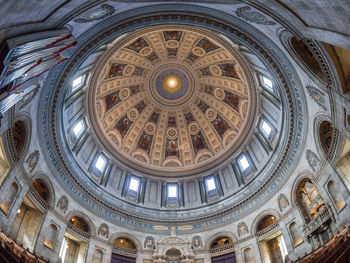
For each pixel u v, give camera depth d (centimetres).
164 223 2916
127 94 3841
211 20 1795
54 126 2312
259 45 1941
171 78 3962
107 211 2742
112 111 3675
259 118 3058
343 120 1662
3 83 862
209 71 3778
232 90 3609
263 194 2631
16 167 1841
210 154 3697
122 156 3388
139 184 3369
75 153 2759
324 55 1372
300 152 2281
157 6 1691
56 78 2042
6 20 710
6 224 1702
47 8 916
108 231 2597
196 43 3509
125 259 2538
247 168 3084
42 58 1112
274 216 2452
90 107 3059
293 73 1980
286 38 1536
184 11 1753
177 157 3844
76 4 1128
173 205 3228
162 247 2641
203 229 2800
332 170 1908
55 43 1167
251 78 2950
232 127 3631
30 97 1802
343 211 1778
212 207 3039
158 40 3509
